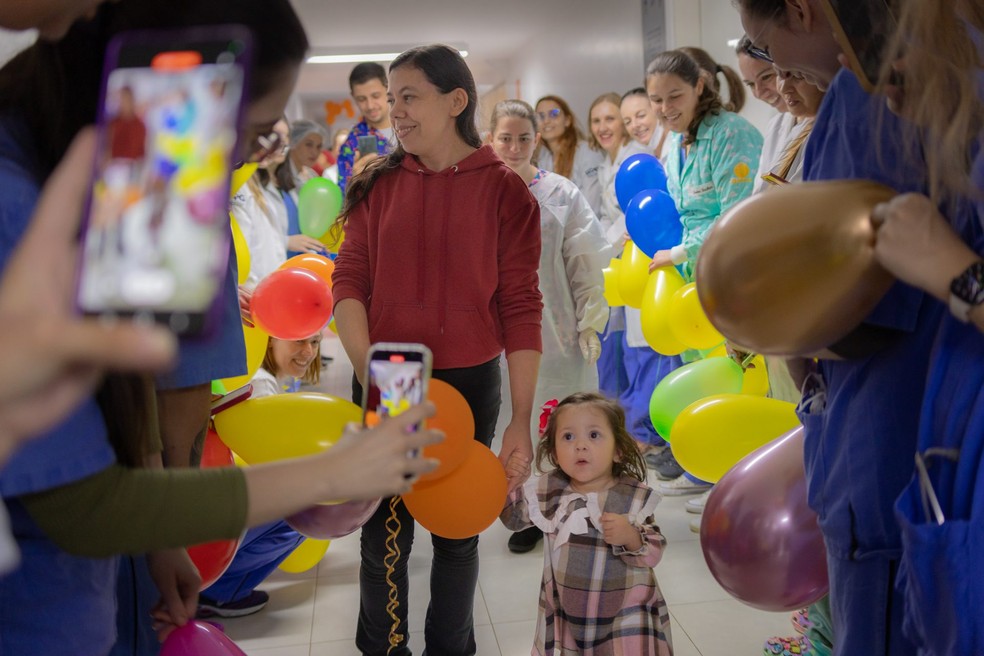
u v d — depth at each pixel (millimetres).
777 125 2752
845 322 1048
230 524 824
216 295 579
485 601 2732
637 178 3436
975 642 946
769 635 2457
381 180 2166
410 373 1043
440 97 2041
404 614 2271
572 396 2240
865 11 1026
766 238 1033
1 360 468
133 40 670
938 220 914
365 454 835
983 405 954
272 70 869
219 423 1978
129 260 585
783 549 1471
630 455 2186
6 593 890
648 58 5883
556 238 3055
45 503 806
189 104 639
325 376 6121
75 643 939
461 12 8188
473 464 1943
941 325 1006
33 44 895
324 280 2578
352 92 5094
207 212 598
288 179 4668
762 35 1252
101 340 464
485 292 2090
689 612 2598
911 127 1029
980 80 937
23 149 859
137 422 959
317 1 7051
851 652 1171
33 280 566
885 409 1116
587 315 3100
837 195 1018
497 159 2125
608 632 2080
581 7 7652
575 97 8141
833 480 1185
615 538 2055
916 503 1008
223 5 852
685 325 2795
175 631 1229
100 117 643
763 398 2262
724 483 1586
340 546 3213
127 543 821
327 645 2502
